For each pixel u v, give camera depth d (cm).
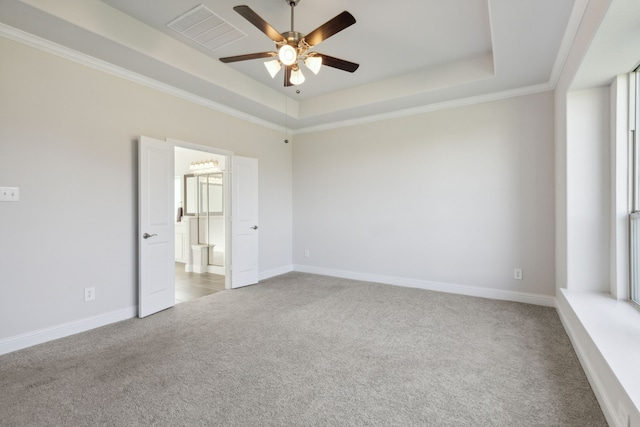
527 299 382
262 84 438
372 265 495
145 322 324
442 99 419
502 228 396
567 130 296
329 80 421
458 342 273
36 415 177
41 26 251
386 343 273
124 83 334
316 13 275
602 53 225
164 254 364
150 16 283
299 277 526
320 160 546
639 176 254
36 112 271
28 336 266
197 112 412
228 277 461
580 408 183
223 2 262
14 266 259
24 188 264
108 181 321
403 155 463
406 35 311
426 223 447
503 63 317
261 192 517
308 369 229
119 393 199
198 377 218
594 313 238
